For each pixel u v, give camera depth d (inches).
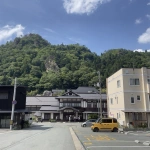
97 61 4680.1
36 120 2301.9
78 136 754.2
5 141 582.2
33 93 3467.0
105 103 2516.0
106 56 5556.1
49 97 2805.1
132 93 1208.2
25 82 3646.7
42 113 2405.3
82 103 2502.5
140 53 4402.1
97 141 595.2
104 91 3292.3
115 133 913.5
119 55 5068.9
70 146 482.9
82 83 3806.6
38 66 4507.9
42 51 5487.2
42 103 2662.4
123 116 1202.6
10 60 4384.8
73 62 4717.0
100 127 1003.9
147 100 1192.2
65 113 2381.9
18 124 1215.6
